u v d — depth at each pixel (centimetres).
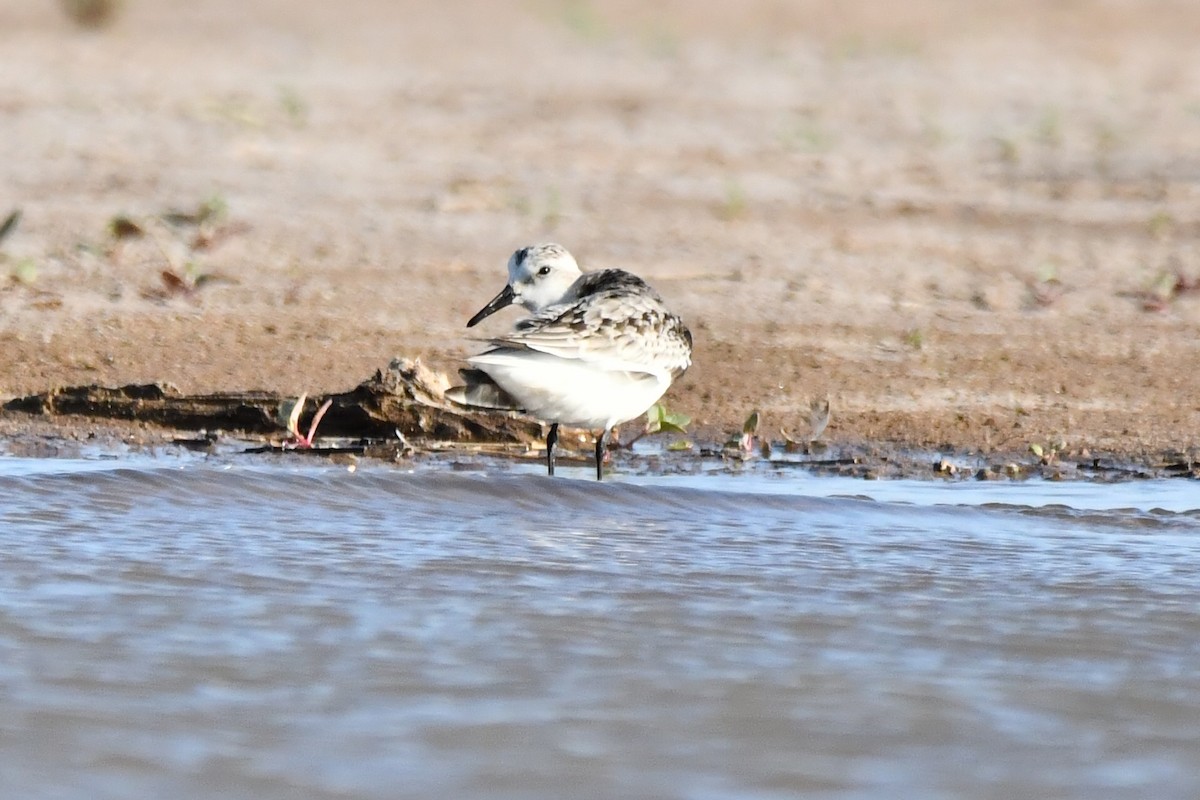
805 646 788
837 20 4381
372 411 1322
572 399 1161
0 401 1359
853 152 2634
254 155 2392
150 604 838
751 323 1633
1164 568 938
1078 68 3631
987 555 962
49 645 773
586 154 2538
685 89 3209
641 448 1316
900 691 729
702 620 826
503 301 1335
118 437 1283
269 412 1329
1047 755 659
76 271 1733
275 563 917
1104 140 2811
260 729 676
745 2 4638
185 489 1068
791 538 996
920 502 1123
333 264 1819
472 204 2147
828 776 638
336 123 2680
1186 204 2334
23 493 1047
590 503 1077
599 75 3378
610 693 722
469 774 634
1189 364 1549
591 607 845
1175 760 656
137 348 1492
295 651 770
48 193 2081
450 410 1333
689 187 2322
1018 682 742
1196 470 1245
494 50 3747
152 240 1866
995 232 2112
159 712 693
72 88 2825
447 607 842
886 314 1692
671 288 1759
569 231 2020
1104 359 1556
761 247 1973
